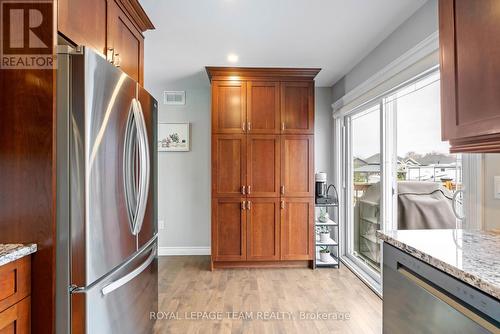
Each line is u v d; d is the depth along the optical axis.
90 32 1.42
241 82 3.28
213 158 3.28
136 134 1.59
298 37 2.50
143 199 1.63
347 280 2.99
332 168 3.92
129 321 1.54
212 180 3.28
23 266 1.11
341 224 3.72
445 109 1.28
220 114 3.28
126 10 1.82
